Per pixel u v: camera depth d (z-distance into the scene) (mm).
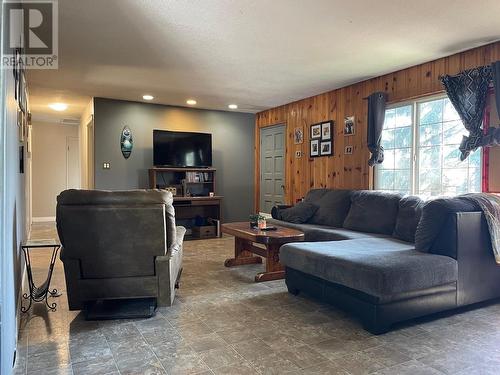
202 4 2662
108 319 2672
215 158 7039
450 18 2941
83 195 2627
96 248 2641
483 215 2949
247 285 3551
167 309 2885
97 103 5863
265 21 2967
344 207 4641
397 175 4566
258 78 4730
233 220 7246
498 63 3324
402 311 2516
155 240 2705
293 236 3611
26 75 4484
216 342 2309
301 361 2064
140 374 1924
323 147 5617
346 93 5188
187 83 4961
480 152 3662
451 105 3951
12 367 1894
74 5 2660
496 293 3033
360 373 1935
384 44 3521
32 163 8719
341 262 2660
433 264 2615
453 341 2332
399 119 4531
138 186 6238
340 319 2701
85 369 1976
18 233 2693
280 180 6730
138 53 3721
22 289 3094
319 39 3371
